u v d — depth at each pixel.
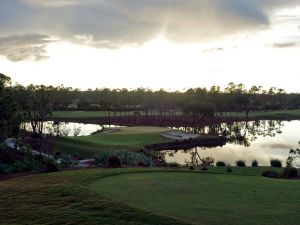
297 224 15.45
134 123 141.75
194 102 139.25
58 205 18.91
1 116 37.84
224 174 28.14
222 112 188.62
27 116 61.38
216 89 179.75
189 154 72.06
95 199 19.25
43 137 70.19
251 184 23.59
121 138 85.75
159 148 79.62
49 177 25.48
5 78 38.31
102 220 16.50
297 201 19.08
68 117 159.88
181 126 137.12
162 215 16.39
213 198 19.58
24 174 28.70
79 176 25.11
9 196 21.16
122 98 175.00
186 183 23.58
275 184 23.67
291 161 48.25
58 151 59.19
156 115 175.38
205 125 140.25
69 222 16.62
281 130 123.25
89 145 70.94
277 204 18.45
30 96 65.19
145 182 23.59
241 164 50.62
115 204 18.22
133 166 34.22
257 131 121.19
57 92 179.25
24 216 17.88
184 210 17.23
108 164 33.50
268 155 69.56
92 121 150.75
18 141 48.00
